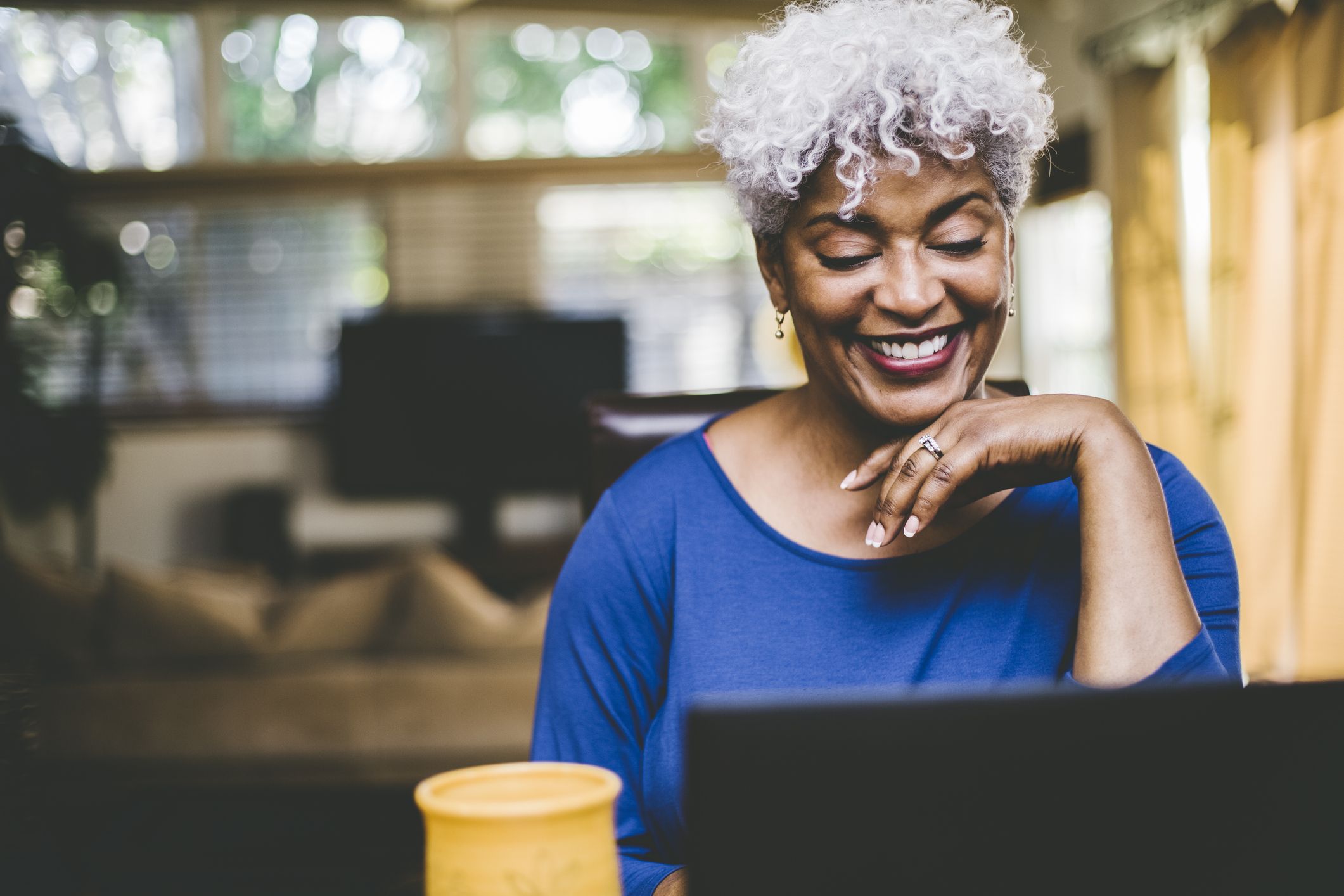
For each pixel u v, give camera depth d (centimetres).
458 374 592
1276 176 344
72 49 580
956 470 65
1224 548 74
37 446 503
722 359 605
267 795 227
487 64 597
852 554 74
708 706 37
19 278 493
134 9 580
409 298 594
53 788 215
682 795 71
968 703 38
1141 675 60
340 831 220
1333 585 321
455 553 565
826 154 65
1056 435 65
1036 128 67
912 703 38
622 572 78
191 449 589
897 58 64
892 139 63
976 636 72
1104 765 38
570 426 599
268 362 595
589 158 583
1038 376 512
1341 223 317
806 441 77
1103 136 446
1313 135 325
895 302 66
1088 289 482
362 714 225
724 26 597
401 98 596
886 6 68
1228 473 365
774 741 37
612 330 597
